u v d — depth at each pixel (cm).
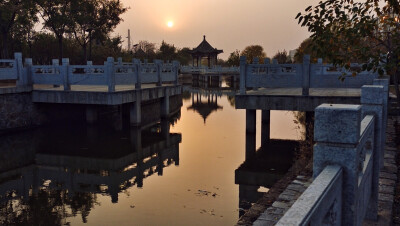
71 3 3141
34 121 1580
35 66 1570
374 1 490
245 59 1268
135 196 837
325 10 505
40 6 3005
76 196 852
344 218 262
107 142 1407
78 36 3834
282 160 1128
